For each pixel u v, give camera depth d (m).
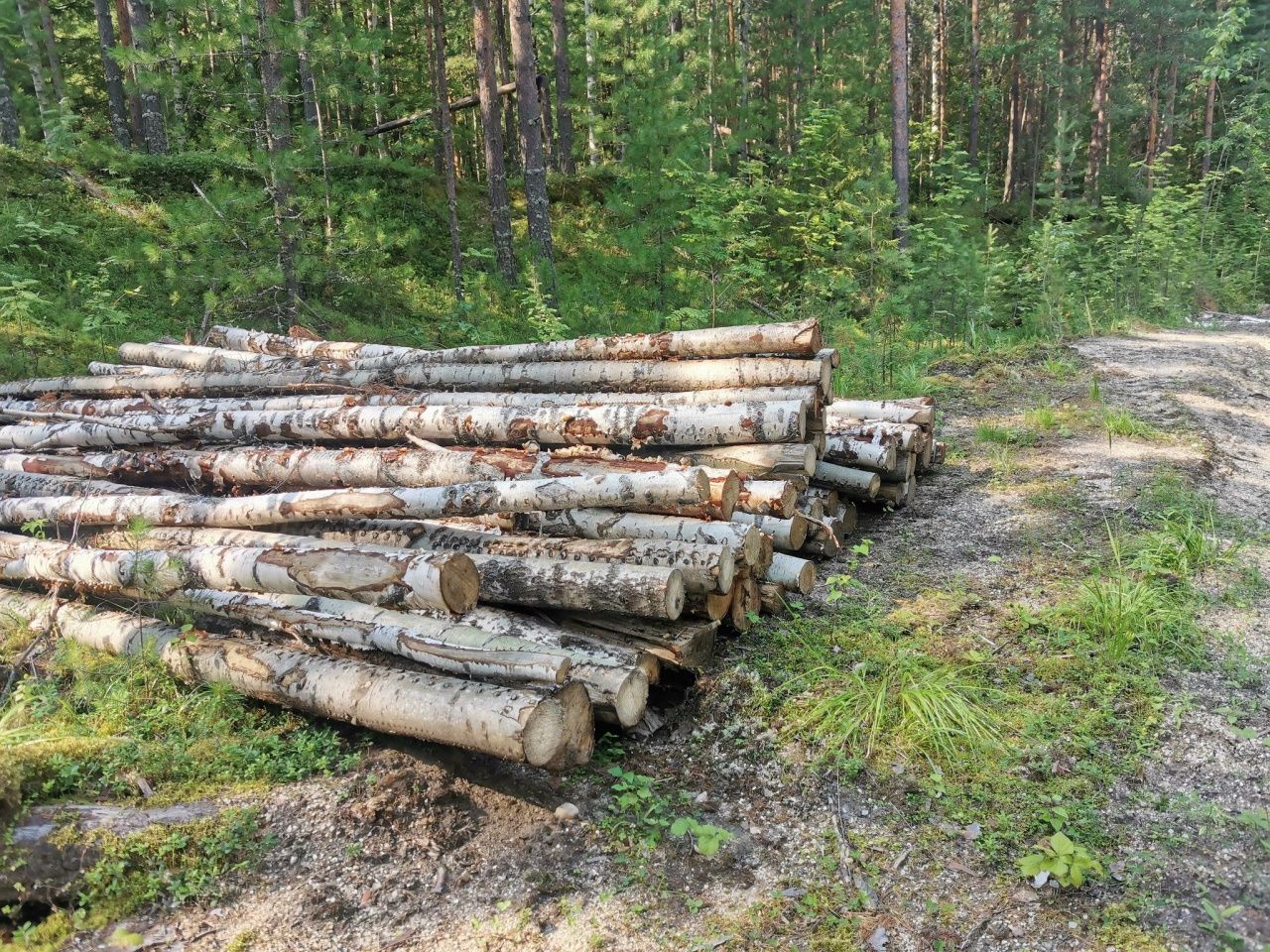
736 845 3.21
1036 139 28.00
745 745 3.73
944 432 8.05
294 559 3.88
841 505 5.95
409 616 3.91
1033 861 2.89
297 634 3.94
